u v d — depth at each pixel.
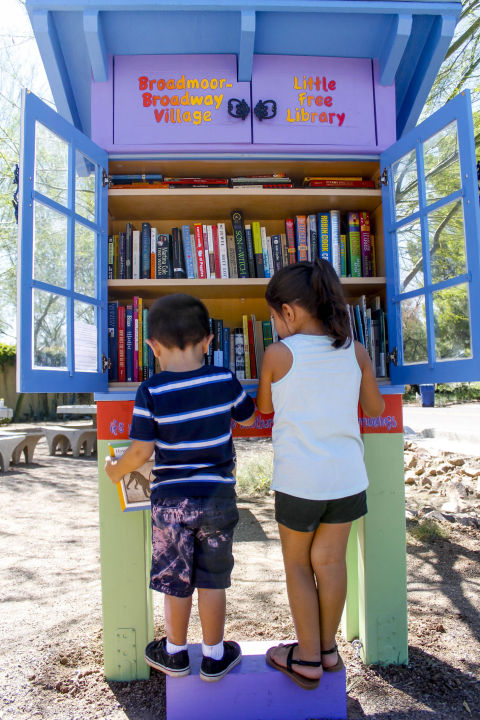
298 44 2.53
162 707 2.06
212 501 1.78
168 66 2.55
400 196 2.53
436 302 2.25
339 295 1.97
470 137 2.05
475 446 8.19
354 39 2.53
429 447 8.17
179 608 1.81
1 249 11.32
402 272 2.53
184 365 1.93
